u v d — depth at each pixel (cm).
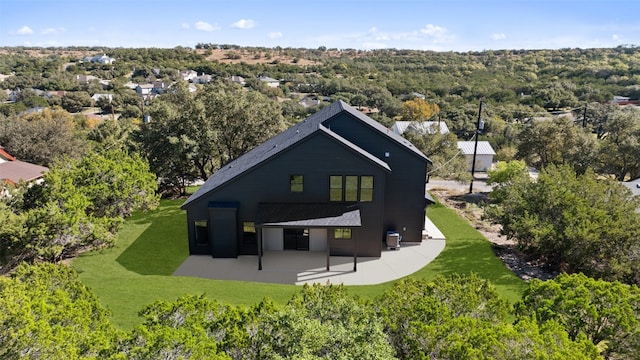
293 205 1903
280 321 795
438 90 8506
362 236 1944
